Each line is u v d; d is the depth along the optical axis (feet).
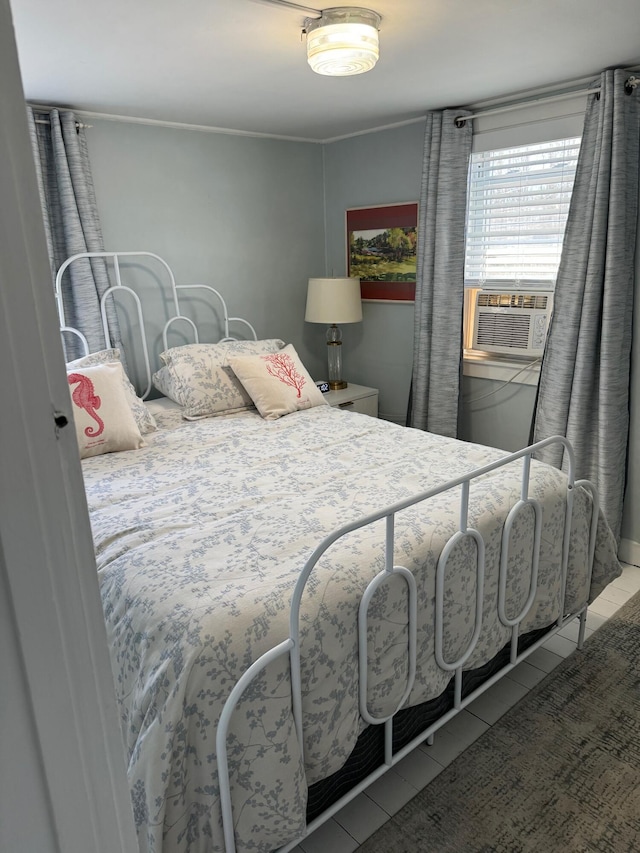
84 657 1.63
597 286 8.58
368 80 8.27
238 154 11.37
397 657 4.82
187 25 6.02
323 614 4.31
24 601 1.46
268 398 9.44
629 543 9.46
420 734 5.46
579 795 5.34
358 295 12.02
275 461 7.49
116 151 9.86
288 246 12.51
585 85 8.57
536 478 6.38
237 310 11.96
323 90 8.67
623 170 8.18
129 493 6.52
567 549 6.48
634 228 8.52
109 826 1.77
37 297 1.40
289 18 5.94
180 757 3.75
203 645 3.91
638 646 7.37
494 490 6.04
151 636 4.19
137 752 3.85
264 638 4.07
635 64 7.86
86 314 9.57
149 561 4.95
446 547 5.05
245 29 6.17
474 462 7.19
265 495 6.38
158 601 4.38
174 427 9.05
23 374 1.39
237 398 9.77
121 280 10.22
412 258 11.55
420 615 5.01
